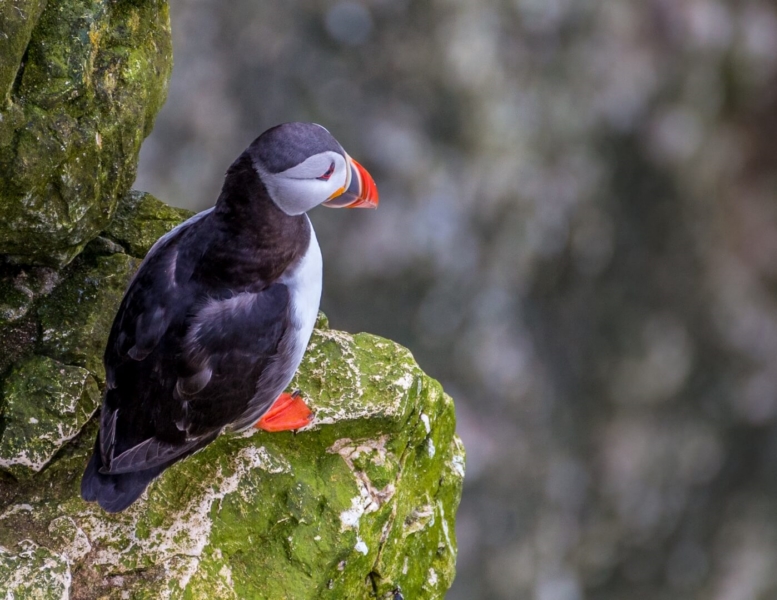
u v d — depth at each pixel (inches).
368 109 653.9
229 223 178.5
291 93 648.4
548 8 665.6
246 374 177.2
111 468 164.1
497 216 685.3
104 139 192.5
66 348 205.3
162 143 642.2
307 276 187.6
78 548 183.6
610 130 714.2
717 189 764.6
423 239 664.4
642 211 741.9
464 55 655.8
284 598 192.7
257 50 640.4
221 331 173.2
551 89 687.1
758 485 781.3
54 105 182.4
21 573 175.8
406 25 647.1
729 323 782.5
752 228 770.8
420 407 224.2
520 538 719.7
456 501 248.2
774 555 770.8
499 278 695.1
